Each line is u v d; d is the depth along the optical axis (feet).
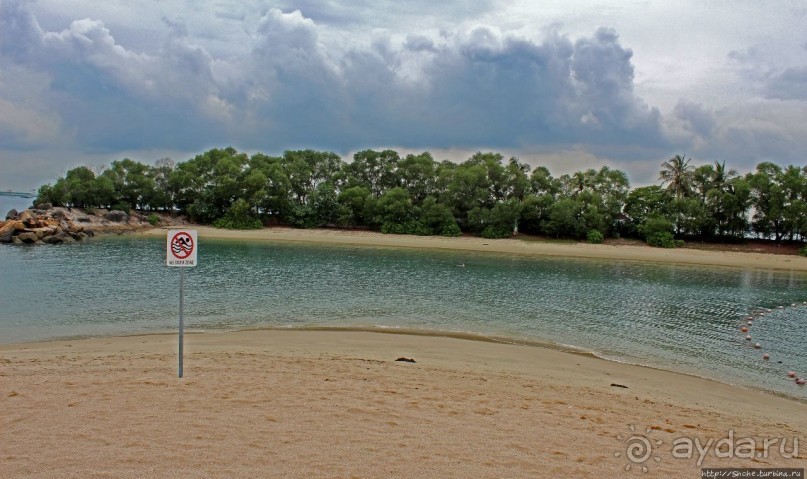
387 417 28.04
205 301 89.56
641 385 48.24
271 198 278.05
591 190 264.93
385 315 81.46
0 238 192.75
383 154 319.47
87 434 23.40
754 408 43.42
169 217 289.53
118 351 52.29
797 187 224.74
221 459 20.99
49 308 81.15
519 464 22.44
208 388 32.45
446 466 21.58
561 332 73.92
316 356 50.39
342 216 273.13
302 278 120.16
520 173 278.26
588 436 27.86
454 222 260.83
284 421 26.27
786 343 72.13
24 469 19.56
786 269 176.24
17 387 32.14
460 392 36.01
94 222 246.68
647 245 237.45
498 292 108.37
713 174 255.91
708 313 93.91
